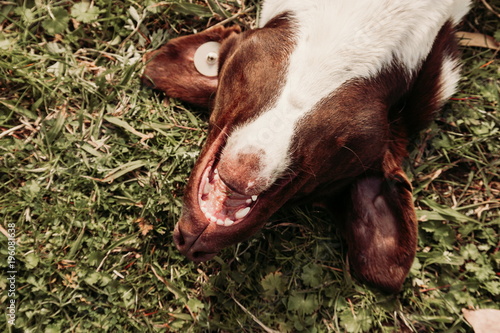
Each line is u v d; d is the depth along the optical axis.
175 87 0.57
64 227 0.55
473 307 0.57
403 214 0.54
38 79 0.56
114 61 0.59
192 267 0.55
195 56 0.57
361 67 0.46
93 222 0.55
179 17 0.60
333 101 0.46
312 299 0.56
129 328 0.54
